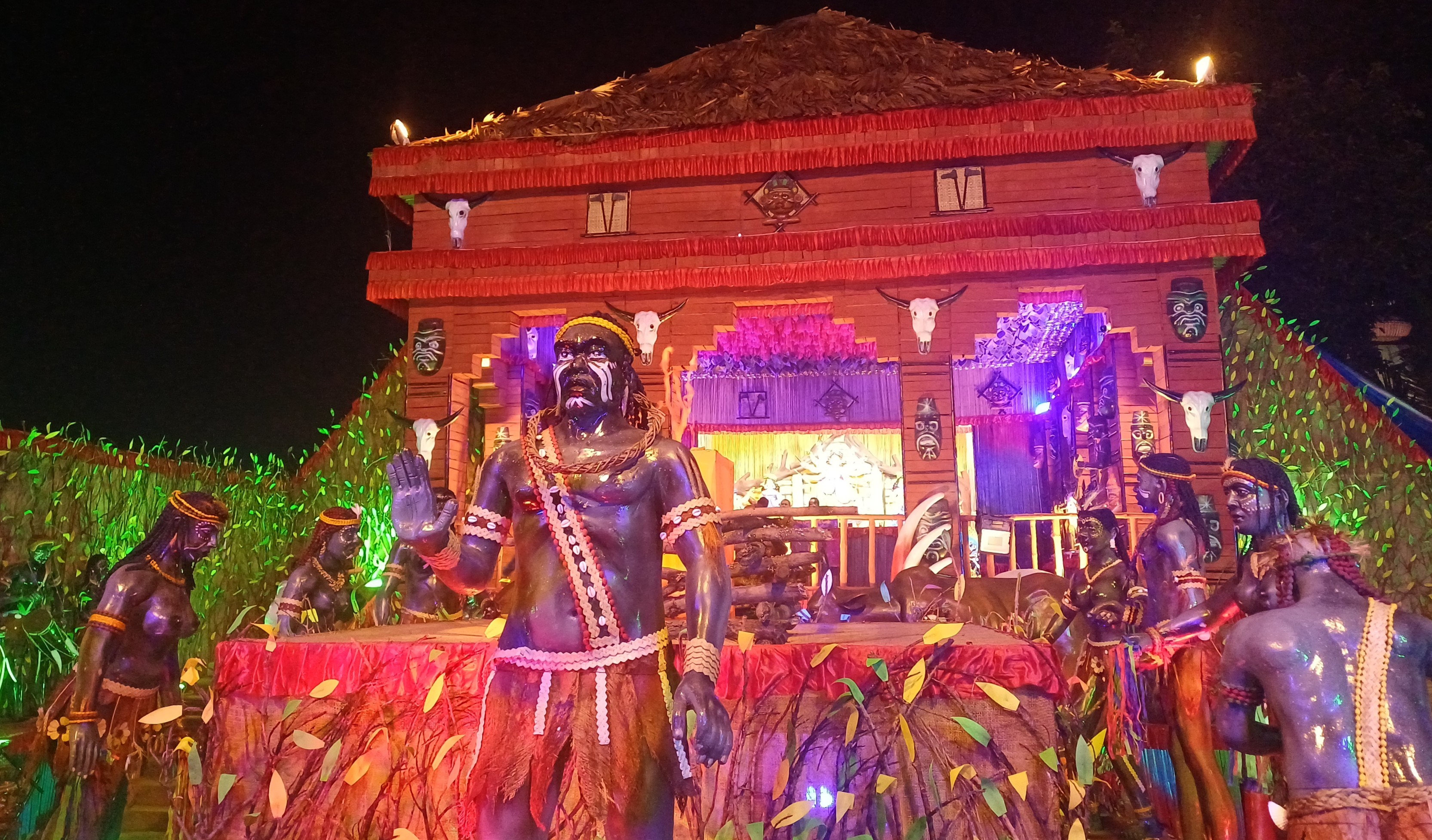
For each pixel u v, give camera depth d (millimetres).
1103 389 11766
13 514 8148
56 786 4113
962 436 14727
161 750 4105
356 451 12836
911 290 10984
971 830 3027
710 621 2420
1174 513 5227
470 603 7762
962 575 8977
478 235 11789
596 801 2338
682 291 11281
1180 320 10461
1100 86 11266
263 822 3301
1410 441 10680
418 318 11555
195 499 4293
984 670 3137
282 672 3418
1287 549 3035
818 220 11359
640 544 2559
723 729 2273
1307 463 11031
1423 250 14875
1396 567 10336
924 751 3115
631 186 11695
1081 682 5719
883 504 14500
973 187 11188
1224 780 4410
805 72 12195
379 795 3266
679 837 3213
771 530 4125
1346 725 2662
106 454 9250
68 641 7238
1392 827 2545
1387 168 15109
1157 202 10812
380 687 3340
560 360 2658
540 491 2564
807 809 2855
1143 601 5348
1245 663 2902
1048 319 12461
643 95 12453
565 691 2443
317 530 6688
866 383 14695
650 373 11102
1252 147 15602
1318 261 15109
